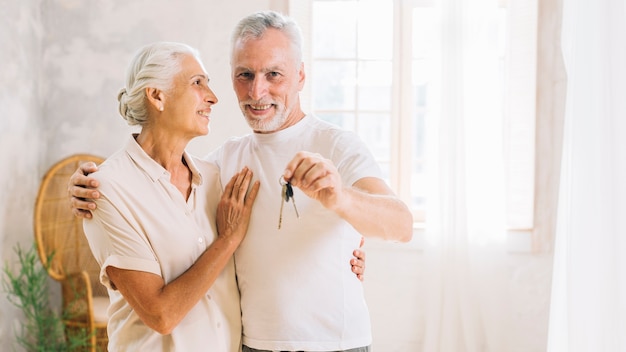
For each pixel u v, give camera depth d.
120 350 1.80
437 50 3.82
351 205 1.60
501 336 3.80
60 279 3.63
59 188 3.93
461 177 3.80
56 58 4.09
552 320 2.51
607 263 2.13
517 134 3.92
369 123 4.69
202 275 1.75
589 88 2.19
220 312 1.86
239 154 2.00
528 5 3.87
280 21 1.86
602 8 2.13
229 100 3.99
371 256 3.95
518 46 3.90
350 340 1.86
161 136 1.81
